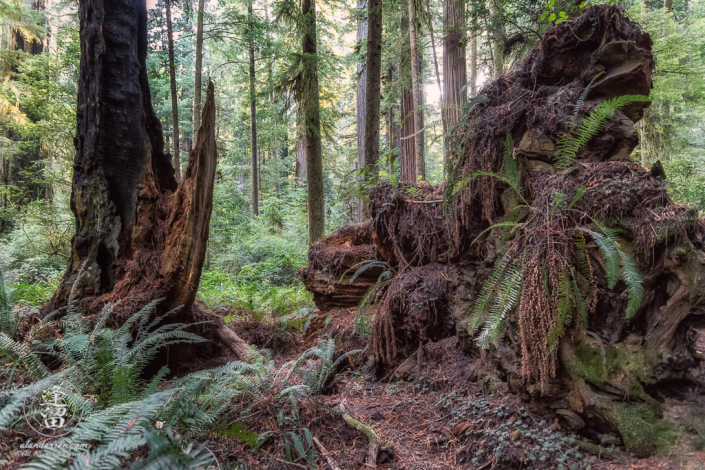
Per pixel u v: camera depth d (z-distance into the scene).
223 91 25.39
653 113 10.02
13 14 13.38
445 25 8.60
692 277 2.40
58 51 12.50
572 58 3.49
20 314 4.39
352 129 24.34
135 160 5.12
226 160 21.44
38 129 11.70
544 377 2.67
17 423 2.55
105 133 4.95
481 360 3.50
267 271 11.41
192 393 2.80
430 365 3.94
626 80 3.19
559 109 3.23
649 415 2.40
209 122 4.39
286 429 3.00
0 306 4.12
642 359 2.50
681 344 2.50
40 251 10.30
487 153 3.53
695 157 10.66
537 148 3.29
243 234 15.00
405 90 11.55
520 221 3.25
